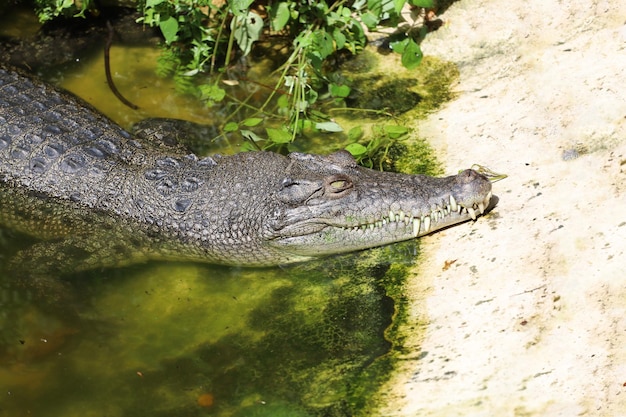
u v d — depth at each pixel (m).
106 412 4.88
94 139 6.84
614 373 4.46
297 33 8.04
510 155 6.32
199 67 8.05
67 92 7.68
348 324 5.33
